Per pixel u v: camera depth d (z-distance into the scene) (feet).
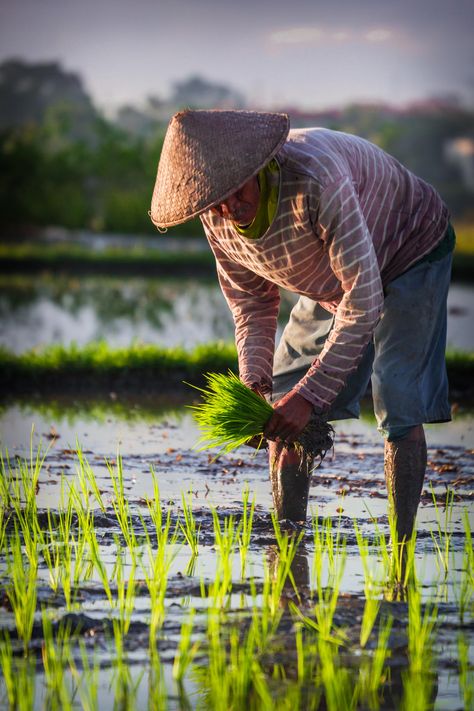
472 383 49.32
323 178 18.25
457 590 19.83
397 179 20.88
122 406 44.73
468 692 15.19
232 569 21.04
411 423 21.12
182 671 15.83
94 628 17.63
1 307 89.97
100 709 14.76
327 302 21.20
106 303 95.61
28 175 180.75
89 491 27.63
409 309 21.22
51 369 49.49
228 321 82.64
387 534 23.72
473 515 25.90
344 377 19.66
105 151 181.06
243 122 18.11
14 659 16.43
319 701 15.08
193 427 39.50
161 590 18.25
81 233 177.99
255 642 16.96
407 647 17.10
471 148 277.64
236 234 19.93
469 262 127.65
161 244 160.97
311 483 29.45
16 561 19.98
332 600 17.71
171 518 24.90
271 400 23.61
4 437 36.29
